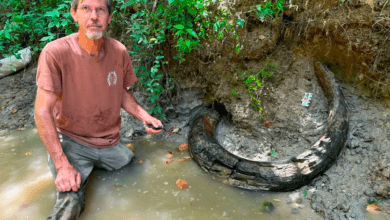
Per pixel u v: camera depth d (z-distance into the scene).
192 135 3.14
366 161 2.65
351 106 3.03
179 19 3.01
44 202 2.39
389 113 2.86
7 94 3.98
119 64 2.55
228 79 3.39
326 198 2.46
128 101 2.85
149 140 3.39
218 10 3.12
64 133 2.58
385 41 2.75
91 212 2.32
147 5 3.34
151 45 3.10
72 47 2.29
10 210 2.30
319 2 2.94
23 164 2.88
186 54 3.43
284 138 3.13
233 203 2.46
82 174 2.46
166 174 2.81
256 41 3.15
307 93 3.19
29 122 3.65
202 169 2.87
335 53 3.10
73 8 2.20
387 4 2.63
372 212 2.30
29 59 4.43
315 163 2.60
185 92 3.66
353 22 2.83
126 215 2.29
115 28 3.78
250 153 3.13
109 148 2.76
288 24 3.16
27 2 3.98
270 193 2.59
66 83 2.32
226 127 3.47
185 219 2.26
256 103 3.30
